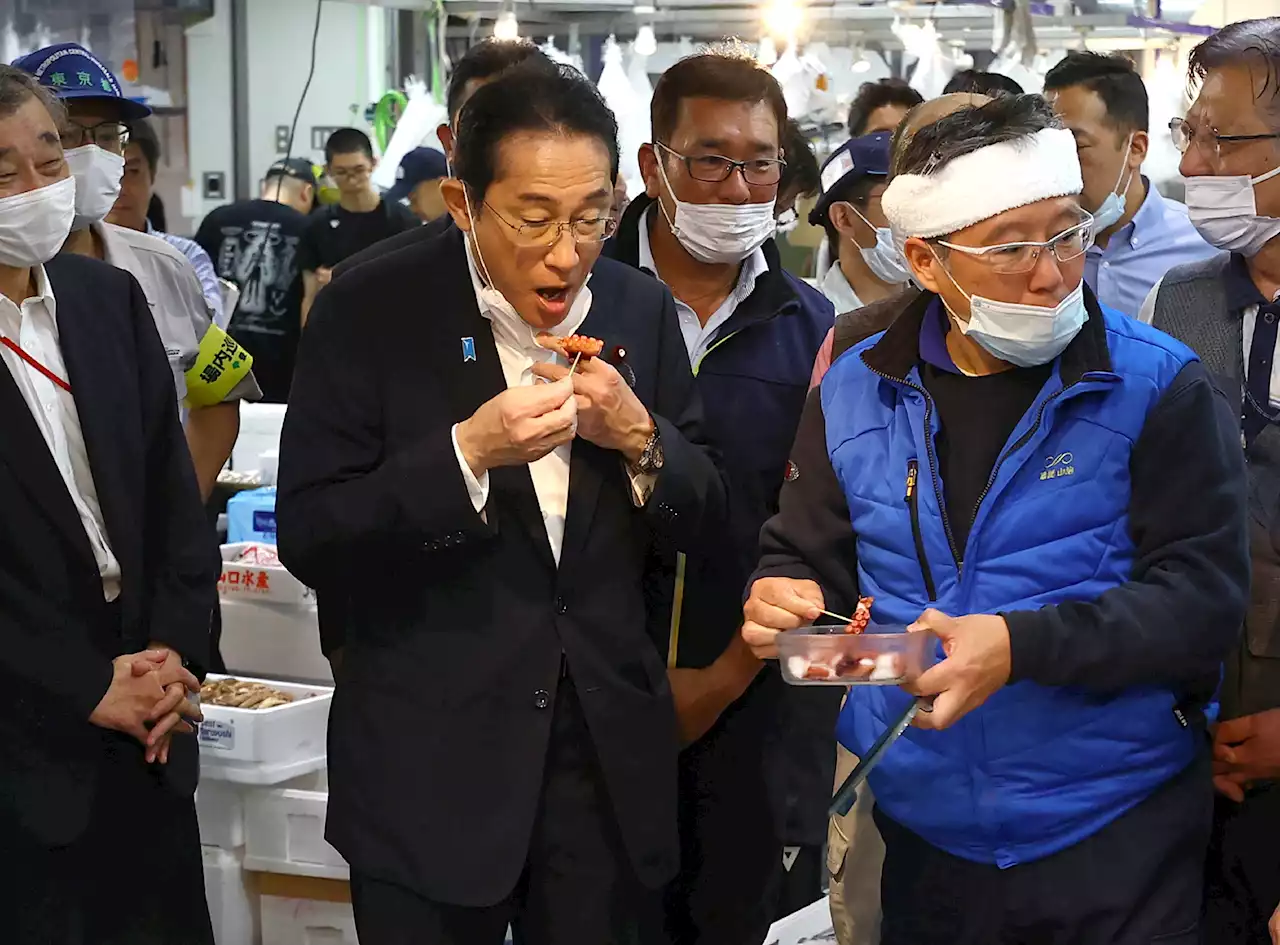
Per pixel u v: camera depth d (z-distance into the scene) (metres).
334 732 1.99
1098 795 1.74
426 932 1.89
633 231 2.56
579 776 1.96
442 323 1.95
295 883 2.84
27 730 2.12
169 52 6.11
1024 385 1.79
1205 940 2.17
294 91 6.48
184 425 3.17
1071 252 1.70
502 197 1.79
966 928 1.82
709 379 2.45
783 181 3.05
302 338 2.00
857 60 5.54
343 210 5.58
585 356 1.88
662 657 2.17
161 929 2.30
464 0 5.07
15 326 2.15
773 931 2.60
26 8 4.91
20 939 2.14
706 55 2.43
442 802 1.88
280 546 1.93
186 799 2.33
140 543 2.24
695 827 2.51
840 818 2.47
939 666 1.61
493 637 1.90
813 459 1.92
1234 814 2.11
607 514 1.97
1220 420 1.74
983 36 5.70
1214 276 2.27
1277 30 2.13
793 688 2.49
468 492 1.81
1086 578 1.73
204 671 2.34
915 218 1.74
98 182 2.72
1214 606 1.66
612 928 1.99
